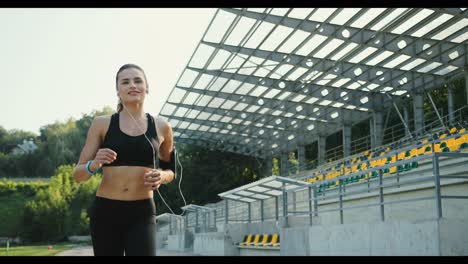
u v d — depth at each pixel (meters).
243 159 61.56
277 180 17.75
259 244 20.48
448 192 13.41
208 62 27.70
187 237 33.75
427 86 26.98
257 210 32.09
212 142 50.06
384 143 34.28
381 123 31.39
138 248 3.06
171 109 39.19
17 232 63.16
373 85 29.22
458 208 12.87
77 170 3.00
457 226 8.84
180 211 59.69
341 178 13.39
